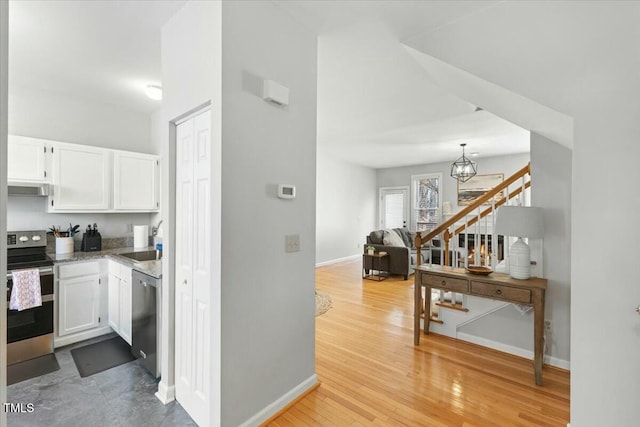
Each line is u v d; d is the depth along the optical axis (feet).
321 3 6.05
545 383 7.26
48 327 8.75
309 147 6.95
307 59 6.86
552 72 5.43
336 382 7.34
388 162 25.43
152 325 7.31
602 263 4.93
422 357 8.59
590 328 5.03
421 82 9.76
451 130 15.53
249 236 5.65
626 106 4.77
